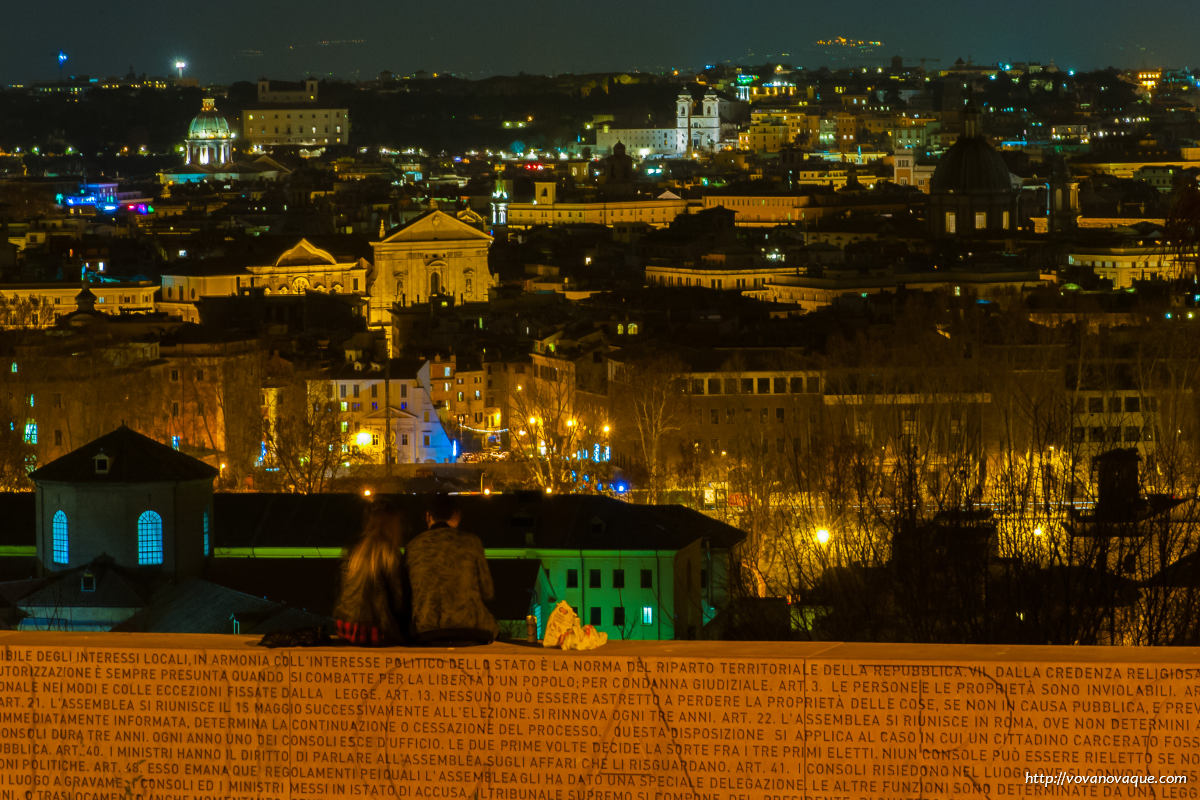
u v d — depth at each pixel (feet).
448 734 217.15
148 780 221.05
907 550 528.63
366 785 218.38
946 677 210.38
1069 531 558.15
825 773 212.23
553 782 216.13
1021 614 496.23
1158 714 207.92
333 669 218.38
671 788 213.87
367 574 223.10
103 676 221.46
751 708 213.05
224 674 219.82
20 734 221.87
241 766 220.23
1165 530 520.83
